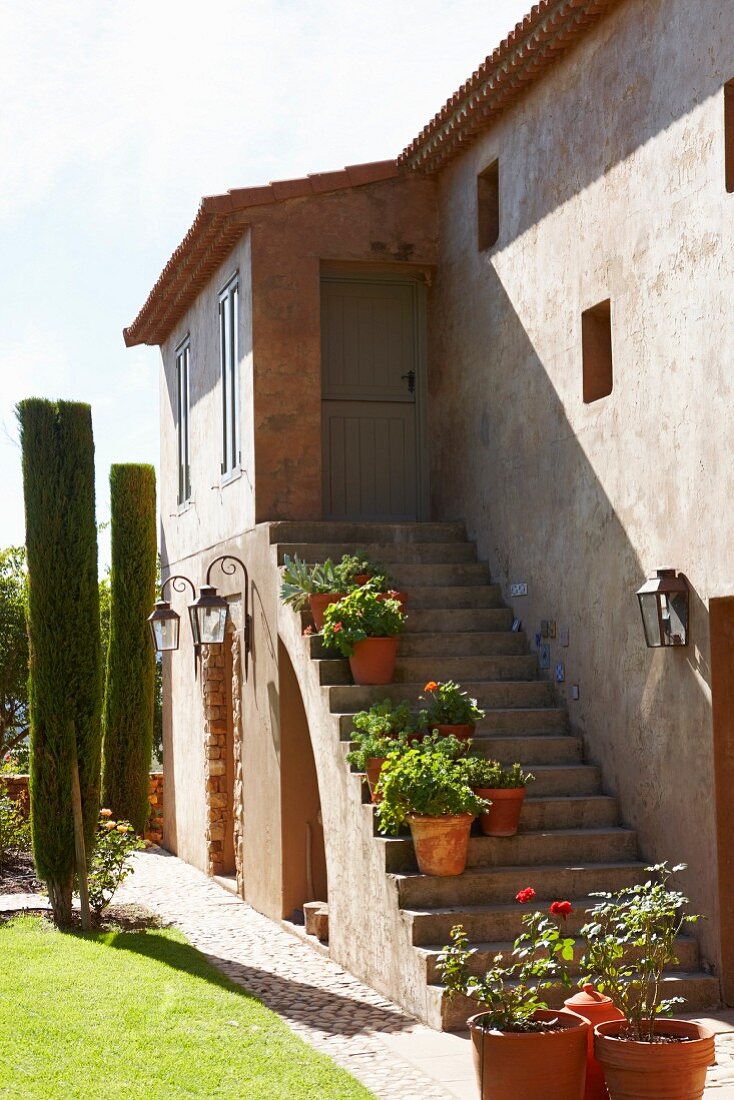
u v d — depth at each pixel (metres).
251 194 10.43
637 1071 4.34
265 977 7.35
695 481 6.61
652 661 7.15
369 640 8.32
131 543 15.07
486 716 8.24
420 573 9.70
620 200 7.55
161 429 15.65
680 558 6.78
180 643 14.12
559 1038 4.42
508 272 9.39
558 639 8.50
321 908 8.57
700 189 6.59
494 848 7.10
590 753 7.98
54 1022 5.67
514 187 9.27
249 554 10.63
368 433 11.20
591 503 7.96
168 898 10.95
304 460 10.55
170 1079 4.85
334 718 8.00
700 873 6.59
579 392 8.14
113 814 14.70
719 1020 6.07
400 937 6.58
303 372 10.61
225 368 11.66
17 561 18.39
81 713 9.01
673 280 6.88
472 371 10.20
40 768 8.91
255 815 10.45
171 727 14.81
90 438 9.29
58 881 8.88
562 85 8.41
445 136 10.09
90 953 7.50
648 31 7.20
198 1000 6.30
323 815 8.29
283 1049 5.41
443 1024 5.96
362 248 10.85
